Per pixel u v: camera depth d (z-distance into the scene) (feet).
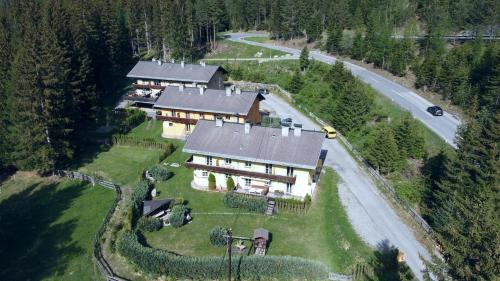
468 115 243.19
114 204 188.24
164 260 143.95
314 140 189.37
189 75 307.17
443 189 167.02
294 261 142.72
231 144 195.42
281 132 194.90
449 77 279.69
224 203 187.62
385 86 311.27
